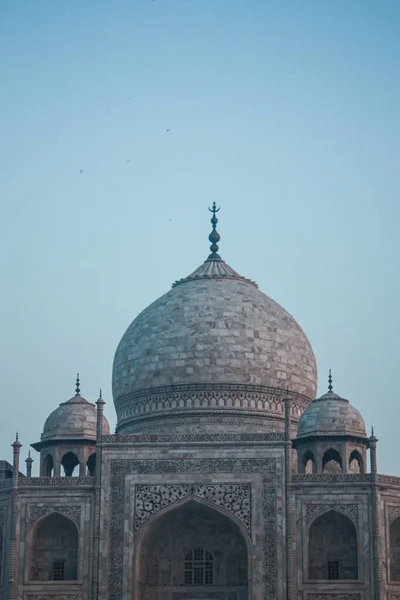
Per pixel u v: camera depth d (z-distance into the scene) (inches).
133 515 7121.1
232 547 7377.0
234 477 7140.8
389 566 7062.0
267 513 7071.9
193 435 7224.4
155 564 7377.0
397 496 7219.5
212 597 7317.9
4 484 7337.6
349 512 7071.9
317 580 6973.4
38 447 7810.0
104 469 7199.8
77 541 7219.5
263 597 6943.9
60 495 7194.9
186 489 7140.8
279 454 7160.4
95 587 7007.9
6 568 7155.5
